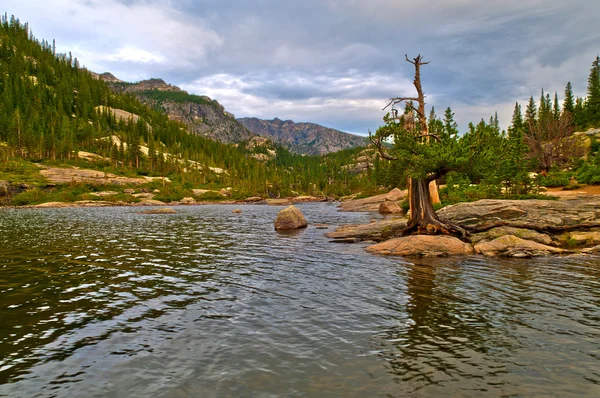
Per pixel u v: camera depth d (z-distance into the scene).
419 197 26.61
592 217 23.73
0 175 100.81
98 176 121.69
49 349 8.17
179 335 8.96
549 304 11.47
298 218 36.12
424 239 21.58
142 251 21.73
